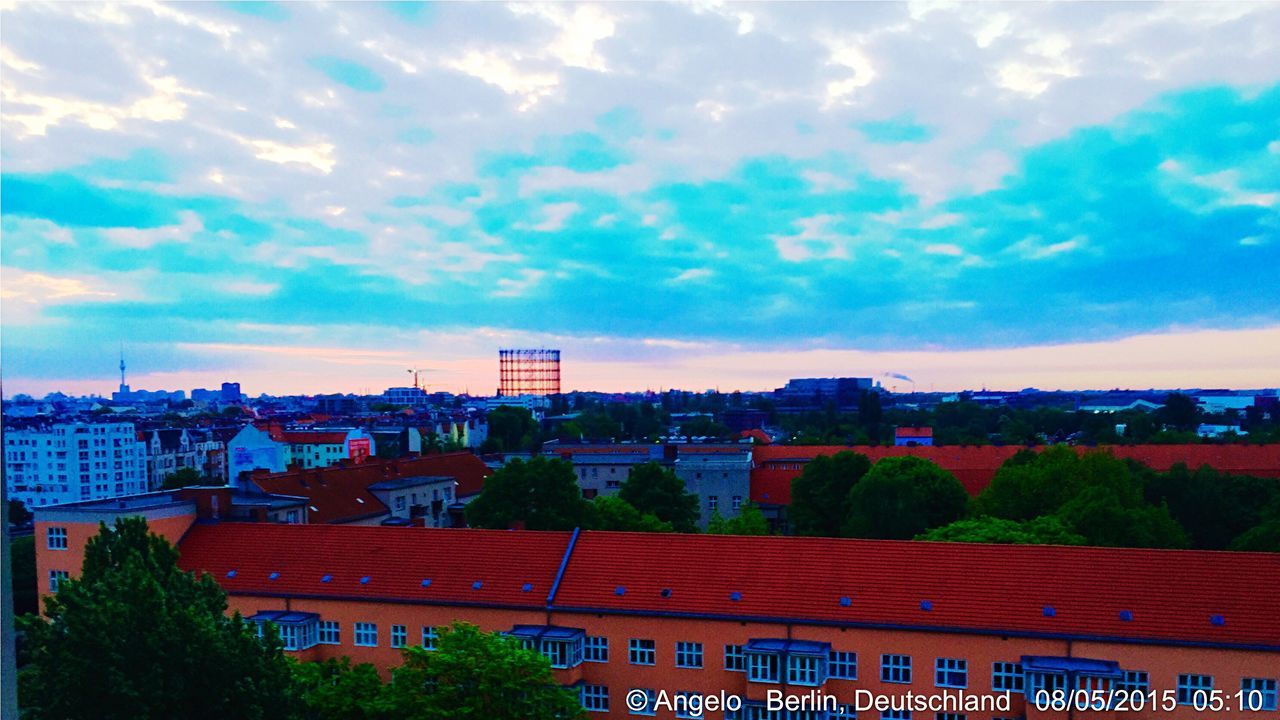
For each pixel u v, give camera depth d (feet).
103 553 130.72
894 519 240.94
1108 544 192.65
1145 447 404.57
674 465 368.89
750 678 142.92
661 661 149.38
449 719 117.19
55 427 624.18
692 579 154.61
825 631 142.51
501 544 169.78
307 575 169.89
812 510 293.64
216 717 101.81
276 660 108.78
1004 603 139.23
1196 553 140.56
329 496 283.38
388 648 161.89
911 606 141.90
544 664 123.95
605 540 166.20
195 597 115.85
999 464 399.24
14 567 311.27
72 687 94.73
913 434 562.66
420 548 171.73
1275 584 133.39
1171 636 129.18
